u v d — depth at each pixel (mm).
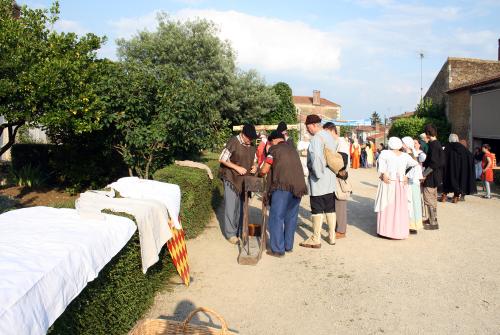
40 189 12078
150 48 23766
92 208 4047
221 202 10445
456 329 4129
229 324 4230
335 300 4809
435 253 6547
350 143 24266
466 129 21219
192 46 24594
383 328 4160
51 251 2807
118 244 3494
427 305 4676
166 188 4988
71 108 8531
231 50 27453
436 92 25297
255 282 5324
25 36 9148
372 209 10125
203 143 10391
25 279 2344
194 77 24266
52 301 2477
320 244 6836
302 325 4227
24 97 8586
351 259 6238
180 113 8805
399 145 7238
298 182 6203
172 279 5367
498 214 9641
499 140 19547
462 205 10859
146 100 8914
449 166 11016
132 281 4016
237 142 6875
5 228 3305
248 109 27234
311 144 6641
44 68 8383
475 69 23375
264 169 6297
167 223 4504
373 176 18531
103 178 11633
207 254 6398
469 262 6113
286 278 5469
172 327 3451
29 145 12852
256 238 7297
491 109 18984
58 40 9438
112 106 8812
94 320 3264
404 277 5512
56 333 2643
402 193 7230
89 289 3143
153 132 8680
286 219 6480
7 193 11367
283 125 7195
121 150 10133
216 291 5035
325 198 6746
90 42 10062
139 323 3416
